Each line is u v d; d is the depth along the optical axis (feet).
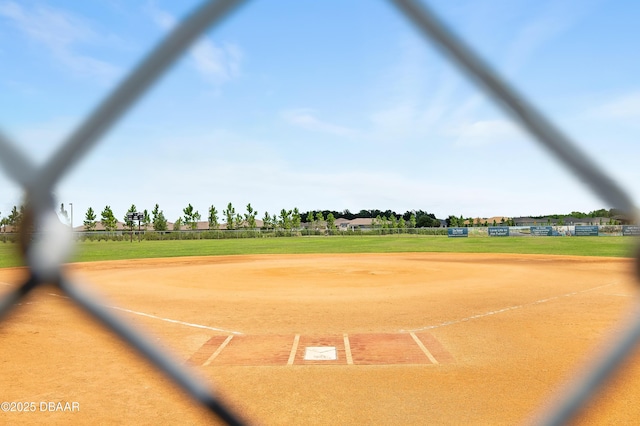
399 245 150.10
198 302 44.91
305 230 257.14
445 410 19.04
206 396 5.14
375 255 106.83
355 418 18.38
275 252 120.57
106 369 24.22
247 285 56.59
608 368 5.10
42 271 3.76
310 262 88.38
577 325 34.09
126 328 4.52
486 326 34.14
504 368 24.36
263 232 244.63
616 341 5.07
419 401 20.01
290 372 23.86
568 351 27.45
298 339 30.86
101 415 18.60
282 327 34.40
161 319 37.35
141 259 97.91
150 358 4.80
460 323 35.22
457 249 127.65
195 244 168.04
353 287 54.29
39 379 22.76
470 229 226.17
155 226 315.78
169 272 71.56
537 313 38.65
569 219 310.86
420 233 257.14
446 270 72.23
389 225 402.72
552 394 20.61
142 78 3.51
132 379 22.71
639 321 4.92
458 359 26.08
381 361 25.76
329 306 42.45
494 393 20.84
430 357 26.50
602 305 42.01
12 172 3.46
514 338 30.63
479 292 50.14
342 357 26.63
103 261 93.04
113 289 53.47
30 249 3.67
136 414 18.66
